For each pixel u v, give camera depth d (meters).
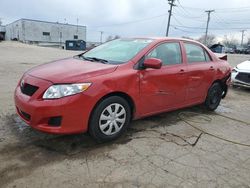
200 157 3.42
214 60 5.44
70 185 2.66
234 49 58.44
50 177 2.76
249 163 3.37
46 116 3.09
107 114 3.53
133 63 3.79
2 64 11.55
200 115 5.27
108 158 3.22
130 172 2.95
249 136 4.32
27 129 3.90
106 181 2.76
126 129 4.11
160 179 2.85
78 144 3.53
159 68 3.73
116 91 3.51
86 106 3.23
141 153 3.40
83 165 3.03
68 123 3.17
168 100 4.35
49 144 3.48
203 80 5.04
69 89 3.14
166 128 4.36
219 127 4.64
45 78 3.29
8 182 2.64
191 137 4.05
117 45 4.51
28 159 3.08
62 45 65.12
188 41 4.89
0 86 6.62
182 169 3.09
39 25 62.34
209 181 2.88
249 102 6.93
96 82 3.31
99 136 3.51
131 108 3.89
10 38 71.38
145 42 4.28
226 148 3.77
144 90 3.87
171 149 3.58
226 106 6.29
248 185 2.86
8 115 4.43
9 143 3.44
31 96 3.22
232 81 8.54
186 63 4.66
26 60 14.28
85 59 4.23
